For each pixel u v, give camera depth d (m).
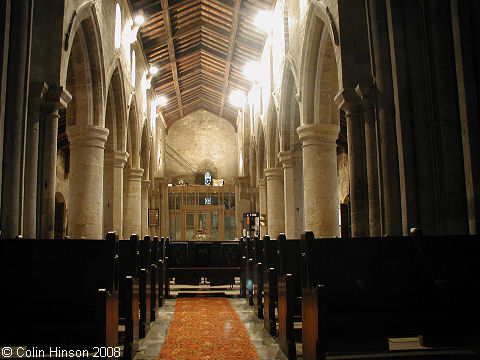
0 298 3.93
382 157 7.23
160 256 9.03
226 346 5.38
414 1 7.04
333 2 9.55
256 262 7.66
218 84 28.36
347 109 8.72
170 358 4.88
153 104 26.19
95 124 12.34
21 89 7.20
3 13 7.01
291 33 14.55
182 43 22.52
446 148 6.57
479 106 6.31
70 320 3.92
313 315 3.96
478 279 4.25
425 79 6.87
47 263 4.02
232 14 19.02
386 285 4.15
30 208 8.11
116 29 14.52
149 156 23.95
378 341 5.07
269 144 19.31
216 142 35.31
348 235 22.38
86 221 11.79
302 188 16.12
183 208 31.45
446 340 5.30
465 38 6.40
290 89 15.64
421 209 6.71
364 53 8.97
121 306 5.58
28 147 8.27
